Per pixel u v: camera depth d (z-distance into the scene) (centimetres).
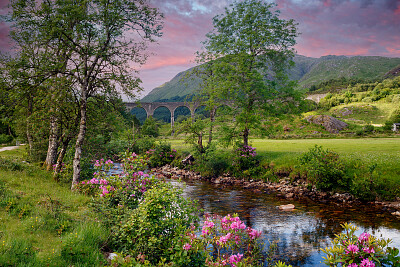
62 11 1244
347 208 1553
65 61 1495
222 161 2806
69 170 1695
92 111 1753
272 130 2581
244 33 2617
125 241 694
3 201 884
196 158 3083
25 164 1858
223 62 2603
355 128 6962
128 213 759
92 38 1481
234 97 2577
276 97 2508
